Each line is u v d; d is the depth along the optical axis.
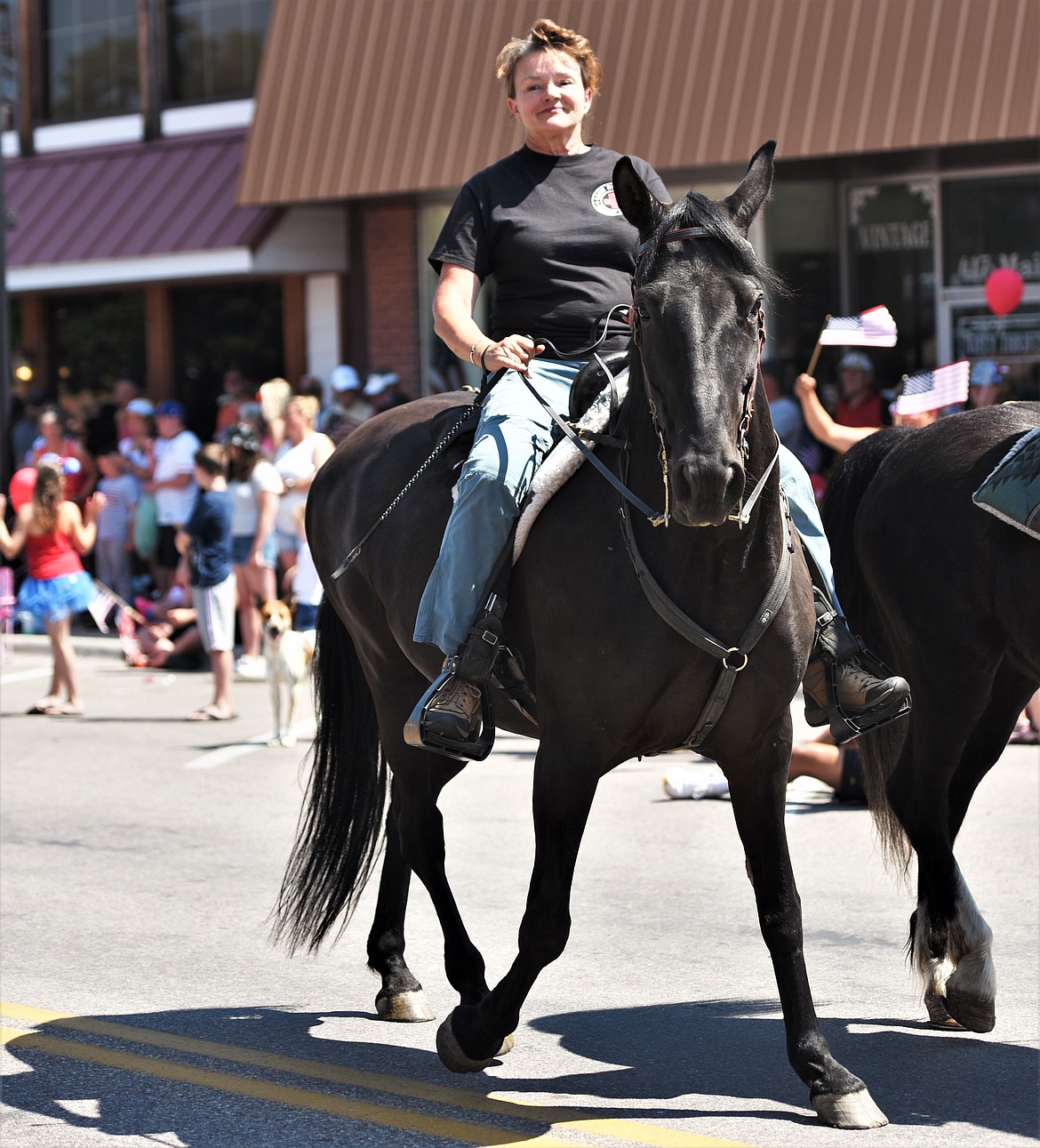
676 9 15.35
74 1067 5.20
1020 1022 5.51
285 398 15.05
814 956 6.32
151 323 20.47
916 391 8.68
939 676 5.64
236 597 15.02
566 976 6.12
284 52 17.75
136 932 6.83
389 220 18.20
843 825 8.56
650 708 4.51
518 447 4.89
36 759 11.17
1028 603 5.29
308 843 5.94
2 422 17.83
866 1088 4.61
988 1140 4.44
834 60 14.48
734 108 14.82
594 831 8.68
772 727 4.61
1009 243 15.34
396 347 18.31
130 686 14.89
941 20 14.09
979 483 5.59
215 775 10.55
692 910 7.05
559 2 16.05
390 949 5.77
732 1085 4.95
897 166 15.66
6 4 21.61
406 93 16.84
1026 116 13.54
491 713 4.98
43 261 19.27
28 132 21.64
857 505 6.20
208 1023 5.65
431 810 5.56
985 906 6.96
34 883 7.69
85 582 13.28
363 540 5.74
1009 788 9.47
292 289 19.16
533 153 5.44
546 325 5.33
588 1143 4.48
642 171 5.41
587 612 4.53
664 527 4.38
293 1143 4.54
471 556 4.84
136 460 17.44
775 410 13.80
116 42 21.05
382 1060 5.25
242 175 17.73
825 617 5.05
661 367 4.07
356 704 6.00
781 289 4.31
